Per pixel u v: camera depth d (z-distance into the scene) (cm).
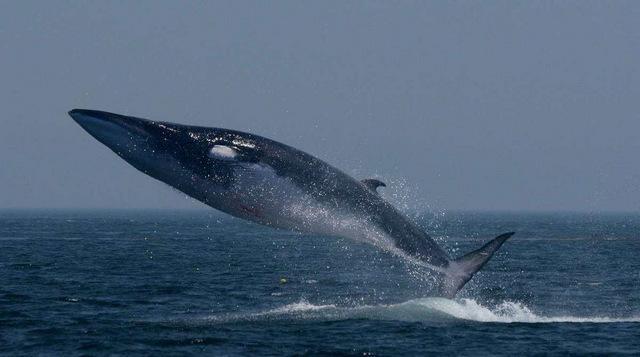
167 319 14212
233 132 8919
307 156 9169
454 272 10138
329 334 12475
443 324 13388
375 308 15050
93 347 11612
